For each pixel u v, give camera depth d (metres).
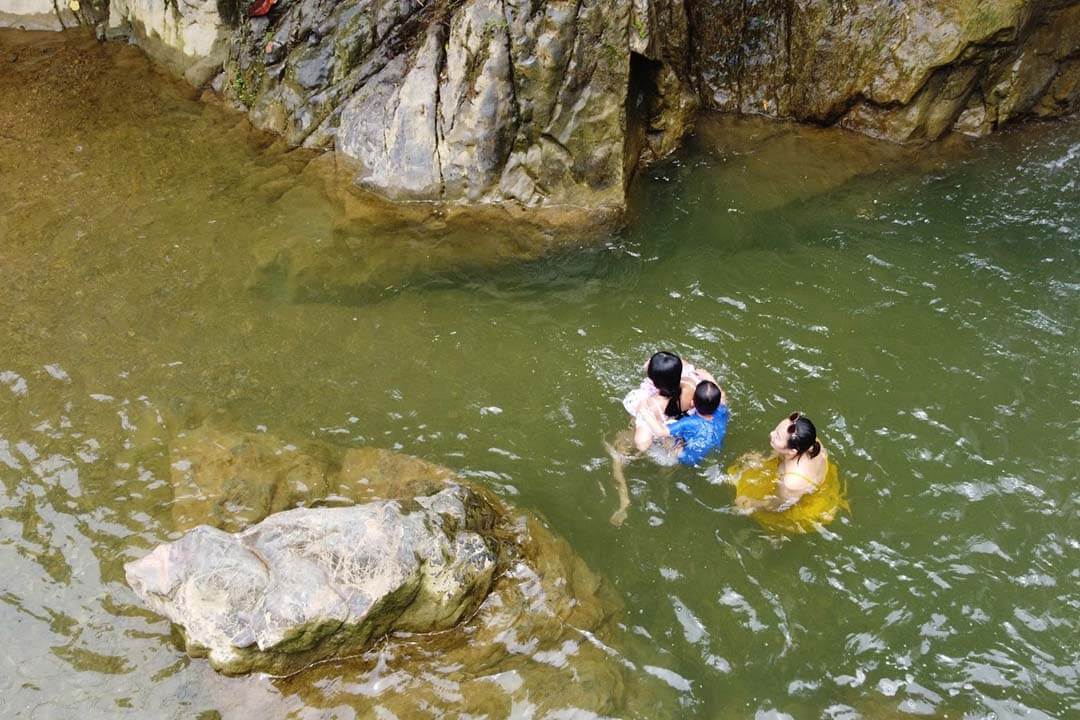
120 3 9.55
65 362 5.86
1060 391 5.75
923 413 5.61
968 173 7.91
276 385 5.79
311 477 5.04
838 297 6.60
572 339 6.24
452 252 7.02
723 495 5.13
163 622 4.36
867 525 4.95
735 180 7.87
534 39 7.07
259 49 8.45
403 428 5.53
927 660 4.34
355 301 6.52
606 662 4.29
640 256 7.05
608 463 5.35
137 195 7.46
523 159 7.36
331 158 7.85
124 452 5.24
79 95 8.73
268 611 3.97
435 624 4.26
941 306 6.48
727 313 6.47
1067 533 4.88
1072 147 8.16
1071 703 4.13
